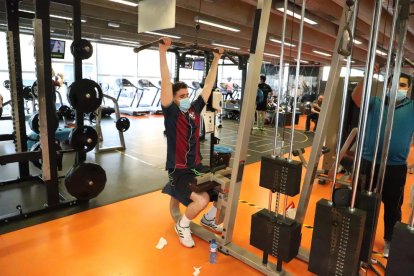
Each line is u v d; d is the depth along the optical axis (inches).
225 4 220.5
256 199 149.6
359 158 61.7
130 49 491.8
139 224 118.3
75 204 133.0
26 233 108.9
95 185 133.0
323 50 399.9
